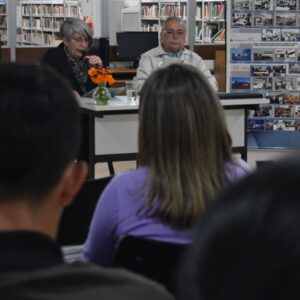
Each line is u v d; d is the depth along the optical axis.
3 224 0.85
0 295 0.70
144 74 6.32
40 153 0.85
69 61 6.03
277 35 8.41
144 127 1.89
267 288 0.44
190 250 0.49
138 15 11.08
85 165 0.97
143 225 1.83
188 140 1.85
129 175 1.93
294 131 8.58
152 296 0.75
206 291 0.46
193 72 1.91
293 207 0.45
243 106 6.05
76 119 0.91
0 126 0.84
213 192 1.82
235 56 8.48
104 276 0.75
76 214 2.41
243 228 0.46
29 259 0.76
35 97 0.86
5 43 9.23
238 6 8.38
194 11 10.31
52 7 10.88
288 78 8.49
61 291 0.71
